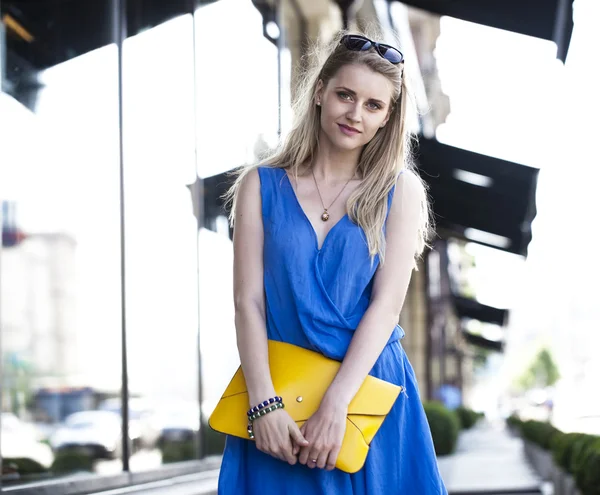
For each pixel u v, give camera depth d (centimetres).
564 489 812
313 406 213
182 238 570
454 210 1288
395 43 259
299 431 208
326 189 230
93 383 468
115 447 480
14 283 421
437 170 1134
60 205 454
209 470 580
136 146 519
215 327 614
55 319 448
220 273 627
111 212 491
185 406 561
